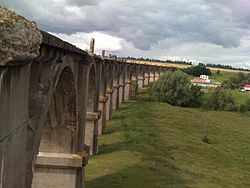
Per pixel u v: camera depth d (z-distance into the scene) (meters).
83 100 24.70
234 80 151.62
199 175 36.59
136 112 67.38
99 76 41.59
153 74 137.00
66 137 23.20
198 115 75.44
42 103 12.45
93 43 33.53
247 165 44.41
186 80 90.38
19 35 7.18
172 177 34.00
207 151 47.41
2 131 7.41
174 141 48.91
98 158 38.16
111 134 49.66
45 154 23.30
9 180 8.14
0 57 6.88
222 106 91.00
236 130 65.50
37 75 11.78
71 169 23.39
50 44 11.65
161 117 65.94
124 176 32.12
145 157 39.50
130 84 86.88
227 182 35.66
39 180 23.39
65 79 20.83
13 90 8.01
